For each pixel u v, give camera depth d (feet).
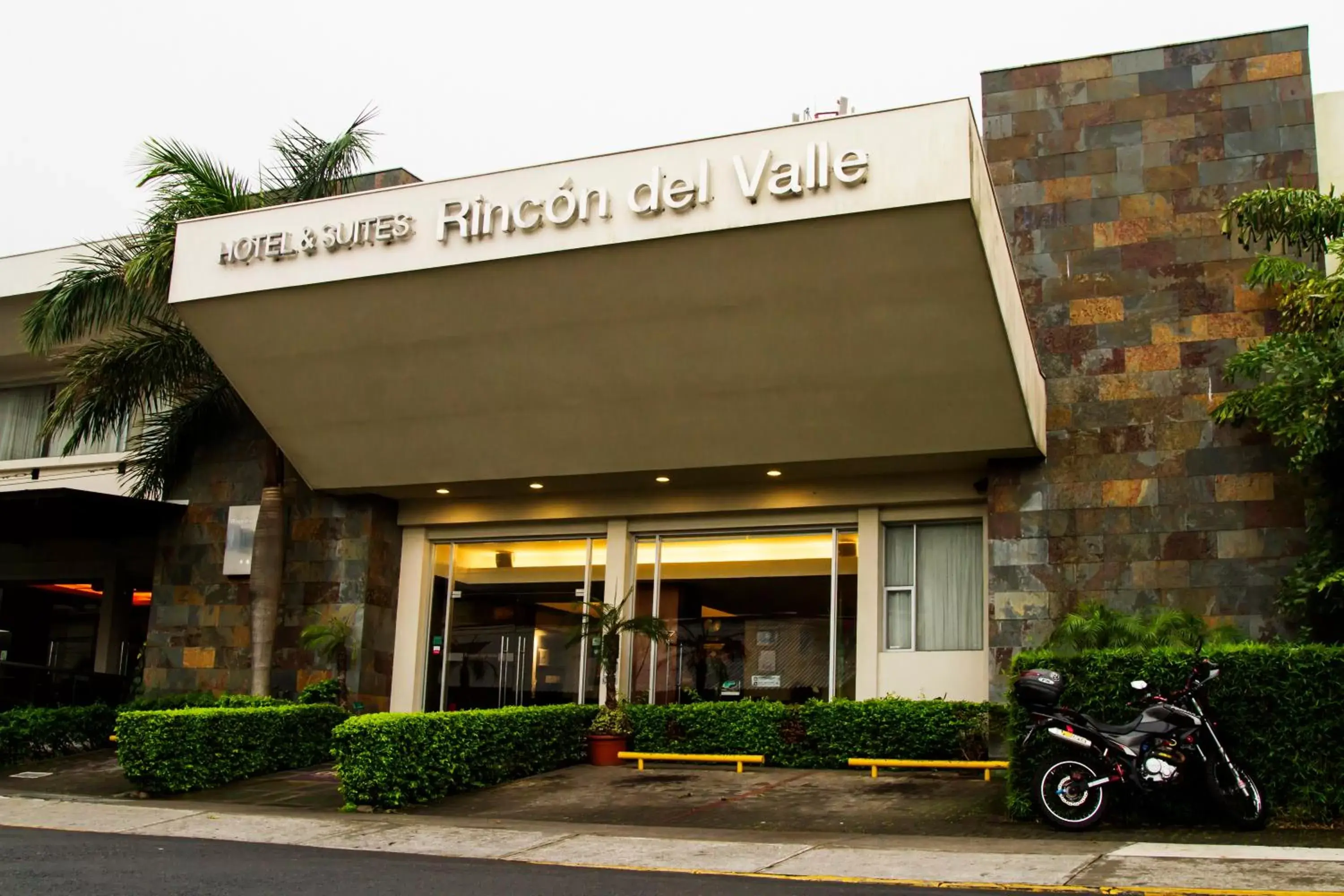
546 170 49.08
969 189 42.80
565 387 54.85
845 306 47.98
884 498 58.95
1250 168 54.03
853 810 42.37
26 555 88.33
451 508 67.26
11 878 28.14
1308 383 45.57
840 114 61.31
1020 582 53.62
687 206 46.42
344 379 57.31
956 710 52.80
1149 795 36.91
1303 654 36.09
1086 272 55.57
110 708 63.41
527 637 65.57
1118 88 56.75
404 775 44.60
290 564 66.95
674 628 62.80
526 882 28.32
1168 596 51.65
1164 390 53.52
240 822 41.32
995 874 29.48
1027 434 51.90
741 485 61.72
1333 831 34.78
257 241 53.57
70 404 63.10
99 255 65.21
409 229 50.93
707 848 34.88
